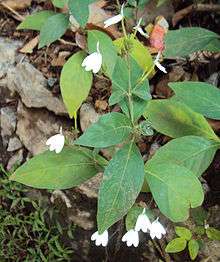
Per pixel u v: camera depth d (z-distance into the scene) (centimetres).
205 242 44
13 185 52
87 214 48
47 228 51
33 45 52
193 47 43
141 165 35
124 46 38
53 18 44
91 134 34
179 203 36
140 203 45
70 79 43
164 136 46
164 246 45
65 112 49
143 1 46
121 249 47
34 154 50
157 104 41
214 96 38
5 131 53
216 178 44
